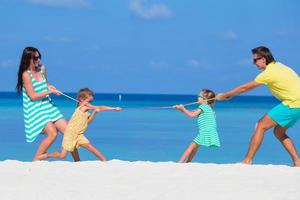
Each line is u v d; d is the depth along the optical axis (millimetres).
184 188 9609
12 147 23000
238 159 20188
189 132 30859
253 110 63562
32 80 12867
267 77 12039
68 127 12844
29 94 12719
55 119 12992
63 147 12805
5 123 35531
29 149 22328
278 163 19359
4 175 10500
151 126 35281
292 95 12000
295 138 27844
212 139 13648
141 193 9211
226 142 26016
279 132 12414
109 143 25234
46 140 12789
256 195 9156
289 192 9375
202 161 19469
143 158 20125
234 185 9875
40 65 13156
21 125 33812
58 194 9086
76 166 11406
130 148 23344
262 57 12281
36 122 12781
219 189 9562
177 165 11664
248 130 32531
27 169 11062
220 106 82312
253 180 10328
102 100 124125
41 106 12836
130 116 47750
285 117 12109
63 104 76625
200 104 13828
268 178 10523
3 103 77250
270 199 8914
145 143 25281
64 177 10391
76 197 8914
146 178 10391
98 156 13023
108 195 9062
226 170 11211
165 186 9758
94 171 10953
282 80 12000
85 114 12953
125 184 9875
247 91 12430
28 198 8828
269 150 23188
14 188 9492
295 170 11312
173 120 41938
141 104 92188
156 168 11320
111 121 40250
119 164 11680
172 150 22703
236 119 43719
